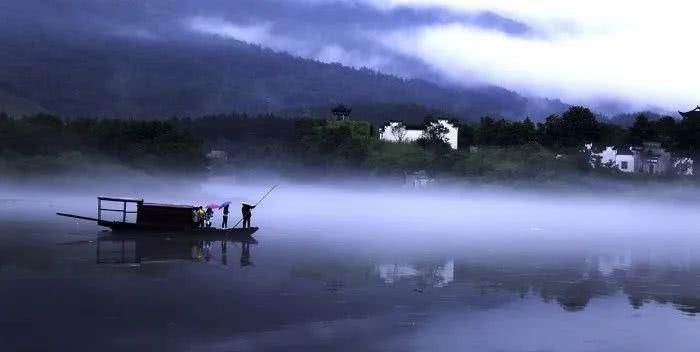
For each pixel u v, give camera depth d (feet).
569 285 128.06
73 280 118.01
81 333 82.64
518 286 125.49
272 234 226.99
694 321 96.99
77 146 498.28
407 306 104.12
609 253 192.54
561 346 82.28
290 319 93.25
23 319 88.28
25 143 476.13
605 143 549.54
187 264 142.92
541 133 574.97
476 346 81.82
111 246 170.40
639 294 119.03
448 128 631.56
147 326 86.94
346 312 98.73
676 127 545.85
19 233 197.57
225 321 90.99
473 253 182.09
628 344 83.66
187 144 543.80
